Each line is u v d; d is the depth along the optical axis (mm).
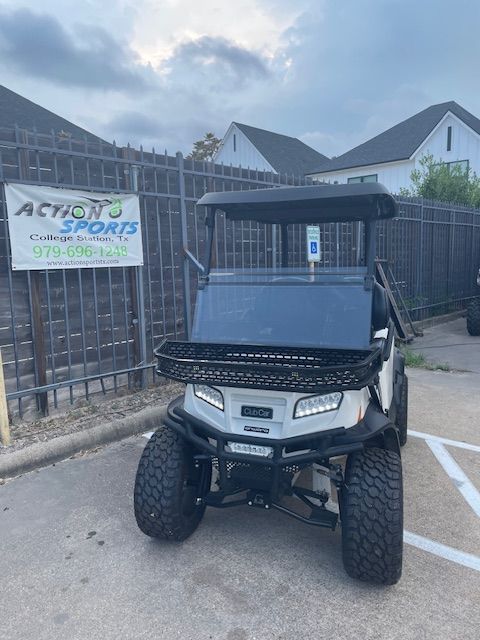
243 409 2832
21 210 4781
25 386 5074
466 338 10047
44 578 2998
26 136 4816
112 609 2734
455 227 12320
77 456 4648
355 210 3525
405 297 10766
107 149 5477
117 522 3574
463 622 2584
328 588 2852
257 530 3445
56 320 5242
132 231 5699
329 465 2908
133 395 5898
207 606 2736
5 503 3852
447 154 24375
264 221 4082
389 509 2664
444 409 5859
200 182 6496
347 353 2848
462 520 3529
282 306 3270
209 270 3549
